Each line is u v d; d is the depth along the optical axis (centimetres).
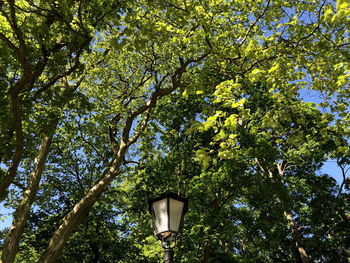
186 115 1919
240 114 509
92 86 1659
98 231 1719
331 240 2084
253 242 1845
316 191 2169
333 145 2034
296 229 2172
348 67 617
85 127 1389
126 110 1491
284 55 700
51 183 1708
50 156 1720
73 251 1681
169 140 1939
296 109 699
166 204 540
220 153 521
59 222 1625
